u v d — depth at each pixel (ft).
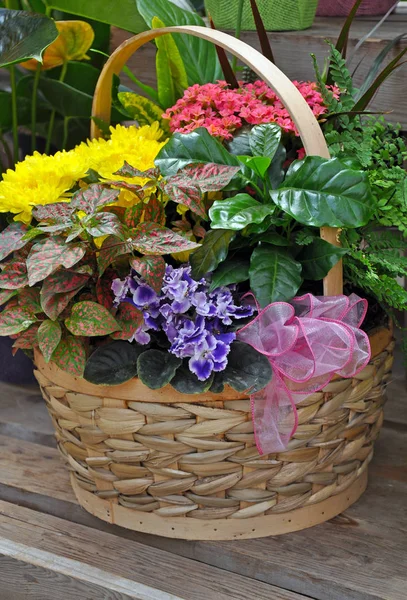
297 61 4.59
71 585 3.32
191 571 3.29
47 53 4.60
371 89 3.51
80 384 3.08
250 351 2.94
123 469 3.17
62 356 3.01
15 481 3.88
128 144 3.41
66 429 3.32
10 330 3.04
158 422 3.01
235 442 3.02
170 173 3.16
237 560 3.25
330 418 3.10
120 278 3.12
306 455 3.13
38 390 4.80
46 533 3.59
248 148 3.50
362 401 3.22
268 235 3.14
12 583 3.50
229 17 4.67
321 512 3.38
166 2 4.29
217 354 2.86
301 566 3.16
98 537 3.54
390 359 3.41
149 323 2.97
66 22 4.37
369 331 3.20
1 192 3.21
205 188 3.00
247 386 2.85
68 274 2.98
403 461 3.94
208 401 2.94
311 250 3.05
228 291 3.05
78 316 2.92
